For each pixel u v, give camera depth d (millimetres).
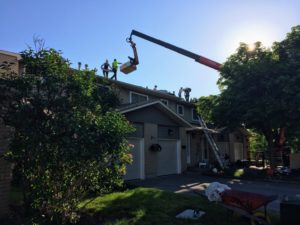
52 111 7746
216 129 29219
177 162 24844
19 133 7637
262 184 19656
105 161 8234
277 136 25609
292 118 20547
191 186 17938
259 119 21641
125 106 20719
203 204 11289
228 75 23562
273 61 21656
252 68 21719
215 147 27250
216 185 9586
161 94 27344
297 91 19938
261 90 21812
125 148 8531
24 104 7559
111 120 8242
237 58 24000
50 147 7449
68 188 8086
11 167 9195
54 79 7980
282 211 7922
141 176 21188
